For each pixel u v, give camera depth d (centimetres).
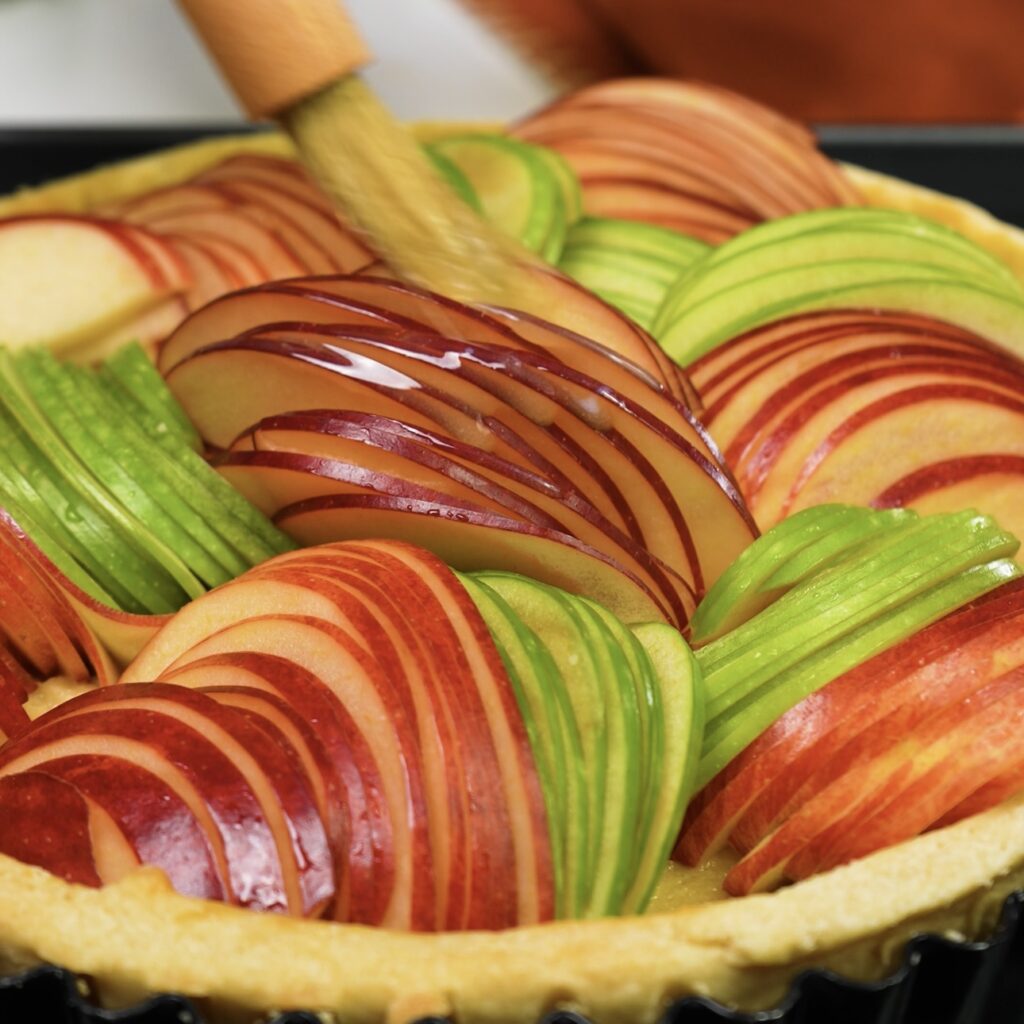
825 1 92
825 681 50
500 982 45
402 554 50
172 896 46
